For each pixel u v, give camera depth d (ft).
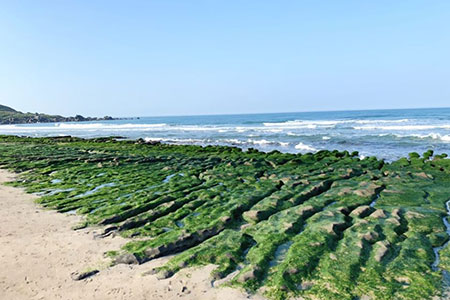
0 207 50.52
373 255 29.50
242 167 78.89
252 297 24.54
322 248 30.83
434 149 112.37
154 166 85.46
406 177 62.18
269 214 42.60
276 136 183.21
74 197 55.98
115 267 30.30
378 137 152.46
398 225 36.55
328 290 24.89
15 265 30.86
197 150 120.98
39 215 46.34
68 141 181.47
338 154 95.35
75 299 25.05
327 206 45.37
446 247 31.55
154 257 32.07
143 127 361.51
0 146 147.95
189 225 40.01
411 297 23.90
